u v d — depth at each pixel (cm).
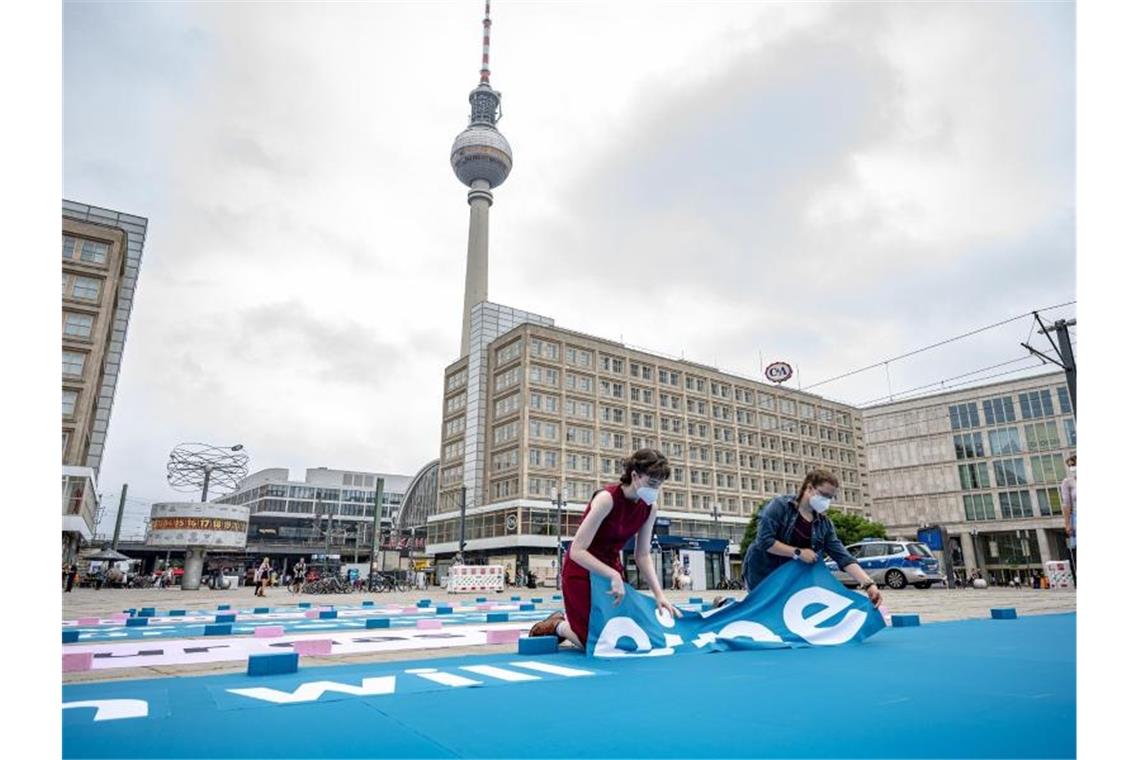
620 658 443
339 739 223
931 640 521
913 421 7500
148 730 237
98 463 5884
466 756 203
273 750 210
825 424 7781
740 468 6925
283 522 10812
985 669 362
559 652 493
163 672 409
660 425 6562
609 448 6225
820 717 250
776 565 599
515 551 5619
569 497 5888
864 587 541
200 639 670
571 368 6238
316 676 369
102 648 572
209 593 3362
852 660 411
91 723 248
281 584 6175
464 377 7044
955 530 6962
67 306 4194
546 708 273
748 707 271
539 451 5875
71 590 3572
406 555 8206
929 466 7288
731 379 7181
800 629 531
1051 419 6575
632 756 201
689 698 291
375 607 1460
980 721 239
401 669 399
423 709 272
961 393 7194
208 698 299
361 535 10850
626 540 521
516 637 601
